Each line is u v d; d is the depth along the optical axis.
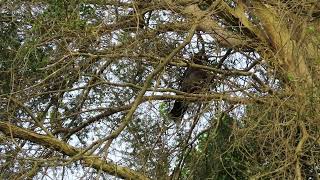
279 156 7.69
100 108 9.02
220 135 8.91
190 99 9.06
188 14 8.90
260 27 9.34
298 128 8.01
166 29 8.84
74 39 8.51
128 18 8.86
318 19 8.98
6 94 8.37
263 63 8.71
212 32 9.24
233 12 9.47
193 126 9.32
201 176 9.15
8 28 8.82
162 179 9.07
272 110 7.98
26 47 8.22
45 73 8.52
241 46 9.20
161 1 8.85
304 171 7.80
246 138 7.98
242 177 8.76
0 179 7.87
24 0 8.54
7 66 8.73
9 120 8.30
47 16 8.30
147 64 9.05
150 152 8.71
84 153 7.61
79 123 9.55
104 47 8.63
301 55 8.52
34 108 9.20
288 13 8.66
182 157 9.31
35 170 7.57
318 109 7.71
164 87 9.23
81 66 8.53
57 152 8.46
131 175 8.48
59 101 9.09
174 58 9.20
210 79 9.49
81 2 8.38
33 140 8.41
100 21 8.66
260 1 9.45
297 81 7.98
